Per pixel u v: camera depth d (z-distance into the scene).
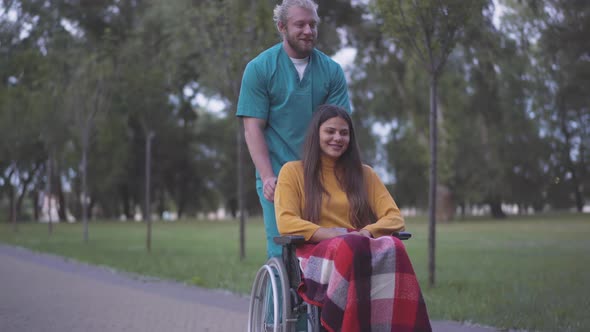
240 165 12.59
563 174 34.94
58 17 22.91
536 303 6.61
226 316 6.20
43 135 20.80
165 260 12.27
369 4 8.75
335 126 3.62
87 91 17.81
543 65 15.64
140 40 15.62
